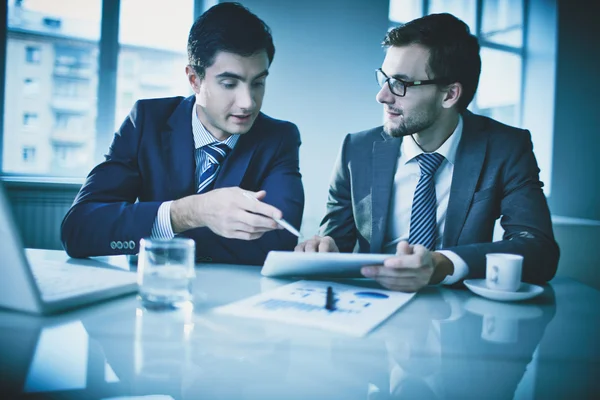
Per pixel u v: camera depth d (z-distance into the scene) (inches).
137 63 122.6
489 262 33.5
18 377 17.3
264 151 56.1
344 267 34.0
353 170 61.2
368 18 132.4
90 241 41.5
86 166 121.4
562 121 148.9
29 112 116.0
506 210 51.1
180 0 124.6
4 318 24.5
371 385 17.6
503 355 21.3
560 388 17.8
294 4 126.7
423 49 52.7
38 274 31.3
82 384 16.9
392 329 24.8
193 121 54.5
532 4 150.7
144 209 41.6
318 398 16.3
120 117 122.0
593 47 150.3
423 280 33.4
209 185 54.1
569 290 37.0
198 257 49.7
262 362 19.6
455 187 53.7
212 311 27.2
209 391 16.7
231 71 46.8
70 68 117.8
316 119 130.4
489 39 149.6
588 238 125.7
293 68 127.6
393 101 54.7
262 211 35.3
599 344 23.2
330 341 22.5
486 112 151.5
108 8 117.4
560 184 149.3
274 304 28.5
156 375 17.9
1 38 111.1
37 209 106.5
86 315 25.6
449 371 19.2
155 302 26.8
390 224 59.5
